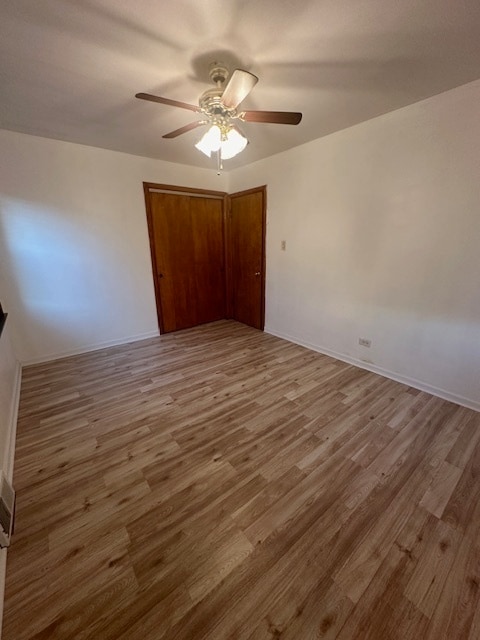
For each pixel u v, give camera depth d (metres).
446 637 0.96
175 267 4.01
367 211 2.60
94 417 2.16
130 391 2.53
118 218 3.36
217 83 1.74
